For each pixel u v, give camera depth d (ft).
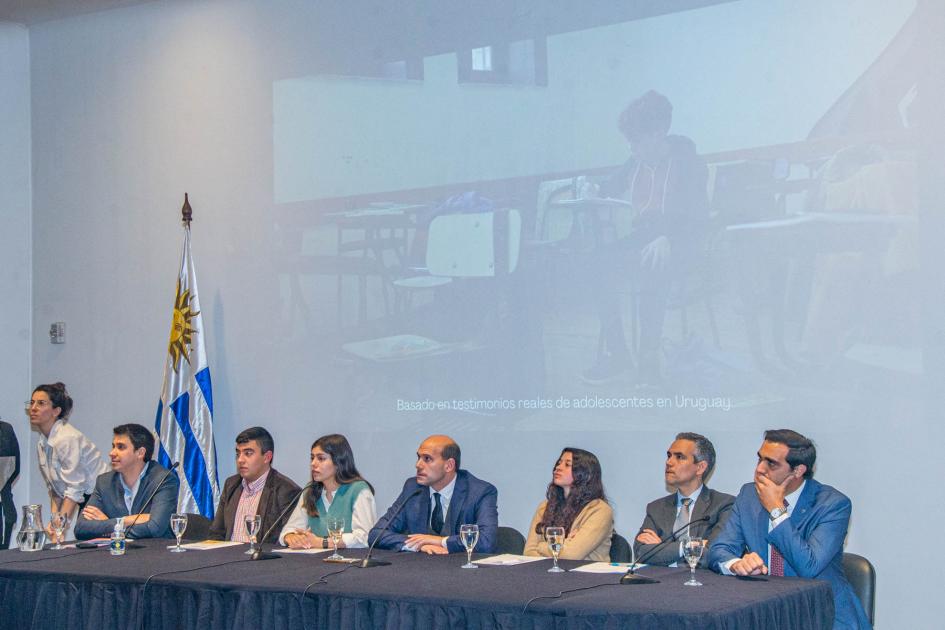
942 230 12.99
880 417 13.28
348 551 12.60
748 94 14.26
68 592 10.91
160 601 10.39
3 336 19.92
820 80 13.82
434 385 16.39
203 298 18.44
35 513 13.02
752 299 14.12
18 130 20.31
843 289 13.57
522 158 15.90
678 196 14.67
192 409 17.63
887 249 13.32
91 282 19.56
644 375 14.79
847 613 10.44
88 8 19.61
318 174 17.62
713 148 14.48
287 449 17.57
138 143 19.25
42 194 20.15
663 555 12.05
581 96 15.46
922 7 13.20
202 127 18.67
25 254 20.21
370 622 9.31
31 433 19.90
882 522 13.21
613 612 8.29
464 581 9.85
